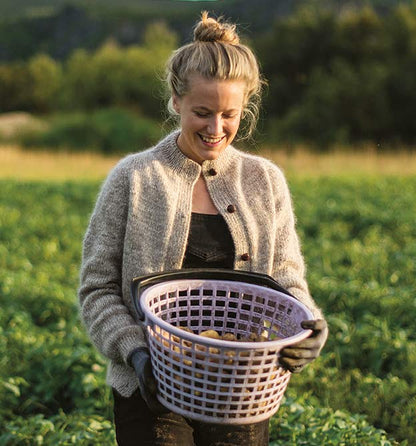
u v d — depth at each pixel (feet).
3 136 141.08
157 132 138.21
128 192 8.59
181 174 8.71
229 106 7.84
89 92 166.61
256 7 288.10
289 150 117.91
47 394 17.29
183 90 7.90
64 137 136.26
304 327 7.31
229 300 8.49
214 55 7.70
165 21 330.34
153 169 8.66
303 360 7.14
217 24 7.97
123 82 165.58
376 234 36.11
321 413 14.08
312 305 8.64
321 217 41.47
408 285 26.08
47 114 198.08
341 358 19.11
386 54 134.82
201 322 8.54
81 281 8.82
